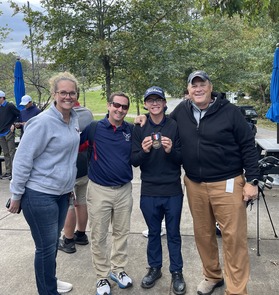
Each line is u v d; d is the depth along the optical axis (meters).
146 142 2.74
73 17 8.38
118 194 2.89
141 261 3.48
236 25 15.74
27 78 10.42
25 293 2.97
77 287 3.05
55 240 2.52
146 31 8.70
